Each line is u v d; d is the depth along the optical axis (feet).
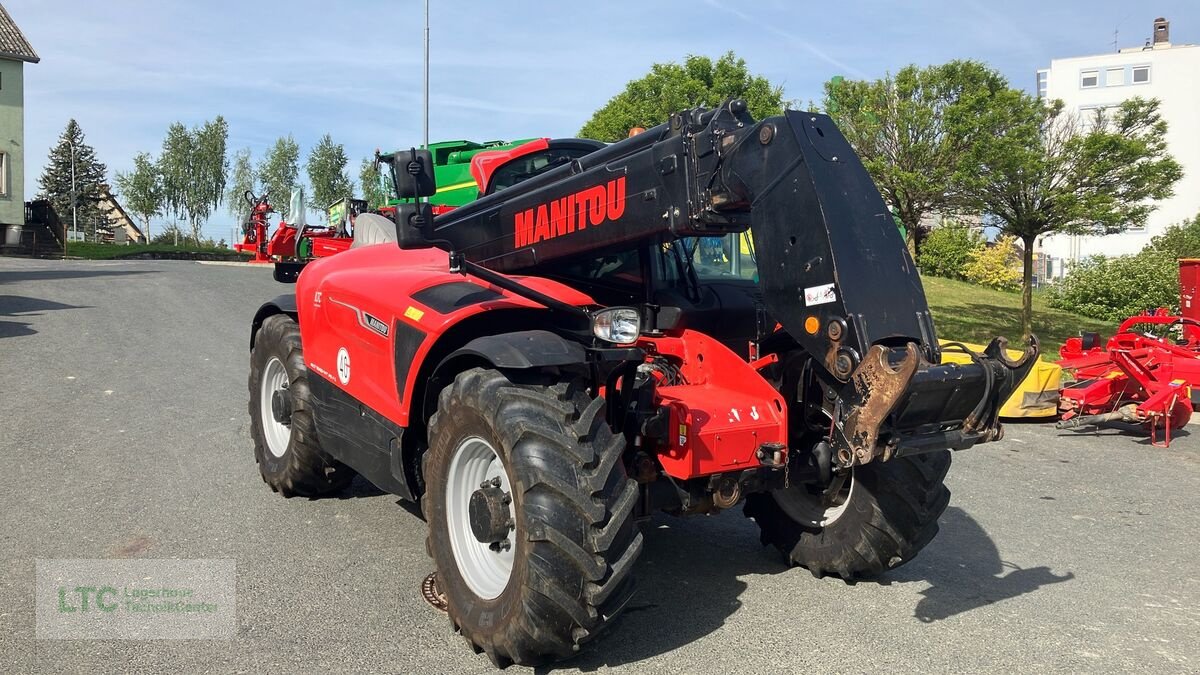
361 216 24.79
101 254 124.88
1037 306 71.87
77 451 20.86
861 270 10.50
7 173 121.08
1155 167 43.29
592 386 11.81
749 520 17.66
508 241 14.08
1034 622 13.14
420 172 12.13
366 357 14.32
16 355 33.32
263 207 93.50
